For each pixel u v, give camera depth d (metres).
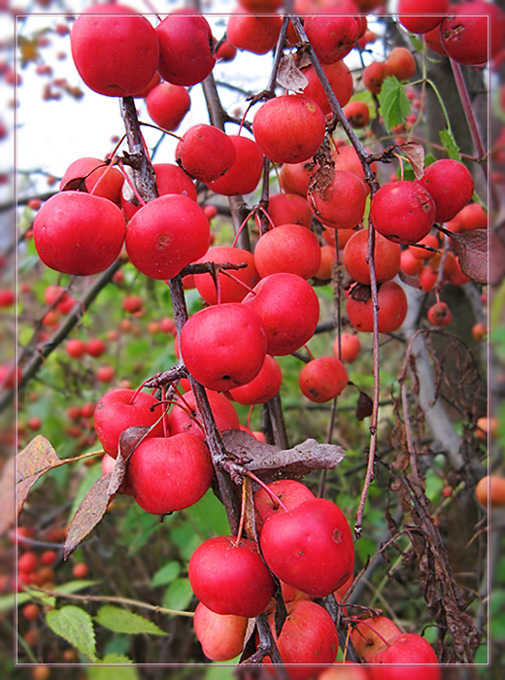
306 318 0.18
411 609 0.38
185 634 0.36
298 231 0.21
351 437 0.53
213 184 0.23
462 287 0.40
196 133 0.19
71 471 0.51
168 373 0.17
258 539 0.16
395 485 0.26
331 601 0.21
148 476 0.17
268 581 0.16
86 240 0.16
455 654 0.21
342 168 0.24
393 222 0.19
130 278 0.57
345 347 0.32
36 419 0.52
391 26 0.35
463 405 0.32
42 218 0.16
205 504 0.34
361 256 0.23
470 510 0.34
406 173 0.27
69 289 0.45
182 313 0.17
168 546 0.48
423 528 0.24
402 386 0.28
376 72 0.32
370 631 0.21
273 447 0.18
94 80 0.16
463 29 0.21
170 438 0.17
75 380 0.54
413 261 0.35
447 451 0.35
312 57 0.20
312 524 0.15
